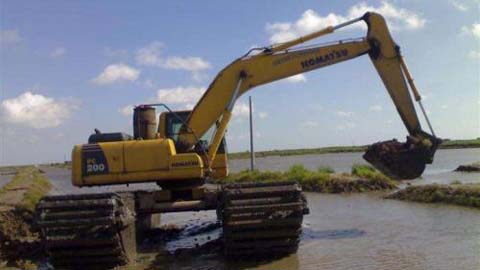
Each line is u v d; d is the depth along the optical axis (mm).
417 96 15219
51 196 11727
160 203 13531
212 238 14945
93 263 11719
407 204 19875
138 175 12984
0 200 19031
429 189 20516
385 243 12805
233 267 11242
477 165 40281
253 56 14852
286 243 11812
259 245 11797
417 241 12797
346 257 11531
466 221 15203
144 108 14078
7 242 13891
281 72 14898
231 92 14594
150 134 14055
